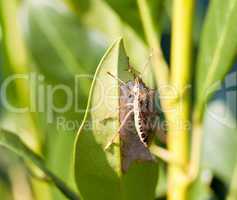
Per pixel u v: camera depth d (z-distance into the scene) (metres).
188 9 0.25
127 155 0.23
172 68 0.25
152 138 0.25
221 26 0.25
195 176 0.25
